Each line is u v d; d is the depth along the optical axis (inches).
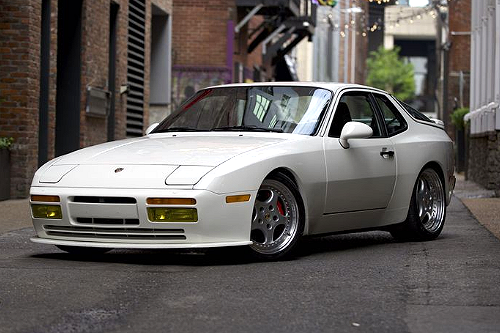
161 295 262.5
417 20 4653.1
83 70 744.3
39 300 254.8
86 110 746.2
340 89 383.6
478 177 936.9
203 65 1172.5
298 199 344.5
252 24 1354.6
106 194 320.2
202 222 315.9
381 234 446.6
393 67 3843.5
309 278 293.4
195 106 386.6
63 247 353.7
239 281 287.0
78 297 259.3
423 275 300.0
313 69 2222.0
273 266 322.0
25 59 650.2
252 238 334.6
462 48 1833.2
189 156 330.0
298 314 237.0
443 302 254.1
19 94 650.8
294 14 1273.4
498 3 756.0
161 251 369.7
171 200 314.7
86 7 741.3
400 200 398.6
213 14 1170.0
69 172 334.3
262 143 344.2
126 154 339.3
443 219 421.4
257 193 328.5
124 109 861.8
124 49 857.5
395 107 412.5
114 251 369.4
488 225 490.0
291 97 375.6
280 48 1465.3
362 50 3262.8
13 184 648.4
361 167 374.6
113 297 259.6
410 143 405.1
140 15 938.1
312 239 423.5
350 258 347.3
